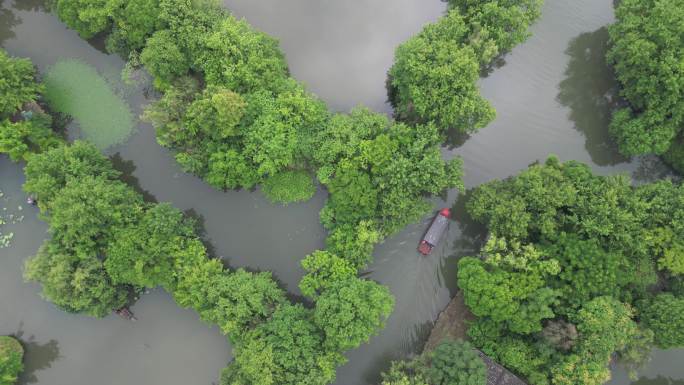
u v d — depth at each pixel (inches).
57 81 1863.9
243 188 1845.5
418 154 1620.3
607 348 1467.8
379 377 1769.2
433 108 1649.9
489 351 1640.0
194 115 1593.3
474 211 1673.2
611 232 1566.2
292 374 1461.6
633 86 1734.7
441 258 1845.5
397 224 1711.4
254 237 1830.7
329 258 1654.8
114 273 1579.7
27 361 1763.0
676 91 1568.7
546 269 1523.1
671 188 1612.9
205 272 1612.9
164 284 1641.2
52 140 1744.6
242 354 1482.5
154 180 1852.9
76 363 1770.4
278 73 1727.4
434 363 1502.2
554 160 1723.7
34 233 1797.5
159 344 1780.3
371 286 1579.7
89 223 1563.7
